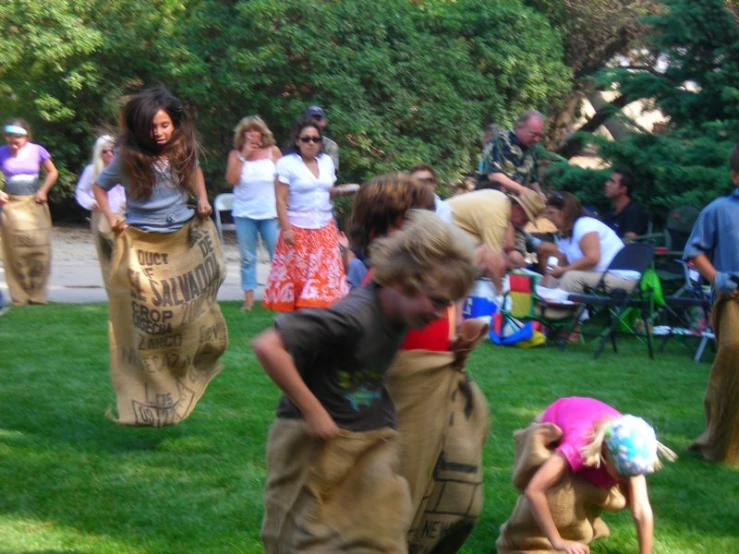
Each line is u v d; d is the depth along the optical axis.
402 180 3.54
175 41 18.05
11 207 10.43
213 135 18.53
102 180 5.43
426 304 2.78
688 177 11.34
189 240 5.56
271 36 17.47
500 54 18.48
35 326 9.26
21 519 4.46
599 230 9.30
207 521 4.50
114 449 5.51
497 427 6.18
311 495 2.87
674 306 9.66
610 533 4.50
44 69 18.70
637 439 3.71
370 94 17.92
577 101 20.06
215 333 5.64
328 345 2.81
